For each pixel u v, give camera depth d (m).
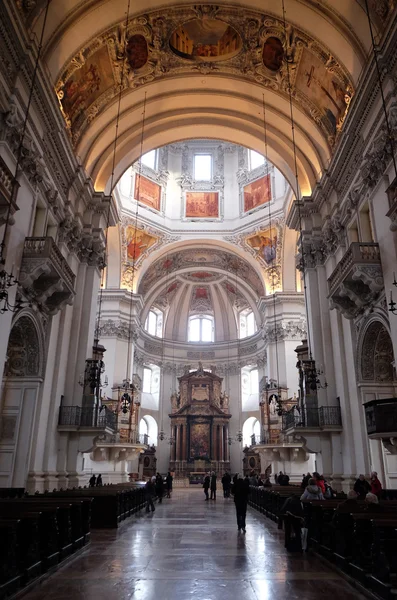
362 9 11.10
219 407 30.56
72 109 14.17
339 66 12.85
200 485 28.09
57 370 13.30
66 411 13.48
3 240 8.48
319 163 15.91
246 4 13.03
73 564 5.87
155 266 28.89
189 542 7.62
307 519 7.16
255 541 7.77
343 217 13.98
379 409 10.33
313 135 15.95
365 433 12.27
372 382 12.48
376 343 12.30
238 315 32.78
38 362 12.05
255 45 14.30
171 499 18.88
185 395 30.67
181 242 27.47
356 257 10.77
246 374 31.75
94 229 15.71
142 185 26.70
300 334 25.19
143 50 14.34
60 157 13.20
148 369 31.53
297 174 16.83
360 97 11.45
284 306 25.53
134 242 26.38
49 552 5.43
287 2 12.39
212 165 28.94
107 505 9.45
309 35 12.96
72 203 14.59
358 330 12.61
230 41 14.41
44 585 4.85
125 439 23.17
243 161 28.08
